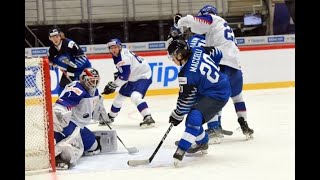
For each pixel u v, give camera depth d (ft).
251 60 40.01
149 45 40.73
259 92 38.17
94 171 15.76
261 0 43.80
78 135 16.78
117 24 43.14
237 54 20.42
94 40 43.04
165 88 38.86
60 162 16.05
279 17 43.55
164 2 43.47
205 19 20.06
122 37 43.34
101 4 42.75
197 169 15.69
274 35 42.45
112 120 25.86
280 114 27.45
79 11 42.57
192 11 43.83
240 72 20.49
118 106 25.67
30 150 15.72
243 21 43.50
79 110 16.98
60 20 42.37
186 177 14.70
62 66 26.71
